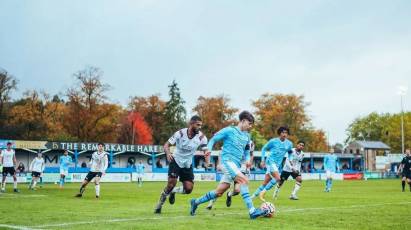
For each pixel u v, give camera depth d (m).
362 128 123.94
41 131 73.31
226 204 13.30
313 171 68.31
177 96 93.94
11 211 11.72
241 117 10.16
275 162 15.51
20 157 48.25
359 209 12.78
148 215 10.51
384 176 71.31
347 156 77.62
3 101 69.50
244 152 10.39
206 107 93.38
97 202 15.37
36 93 74.12
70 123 72.12
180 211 11.58
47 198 17.70
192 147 10.67
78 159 52.56
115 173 47.16
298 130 90.56
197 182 45.12
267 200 17.05
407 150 25.73
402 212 11.84
